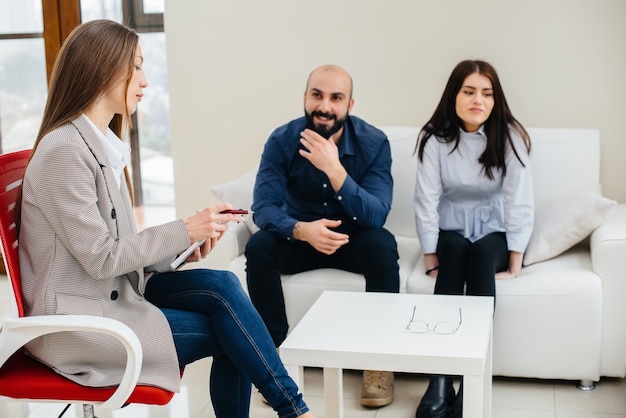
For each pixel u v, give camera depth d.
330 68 2.81
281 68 3.63
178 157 3.82
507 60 3.40
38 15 4.05
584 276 2.67
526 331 2.69
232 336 1.92
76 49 1.81
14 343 1.67
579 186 3.08
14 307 1.72
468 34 3.42
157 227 1.84
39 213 1.75
